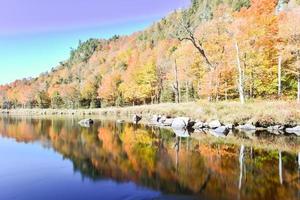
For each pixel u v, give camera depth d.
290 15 34.41
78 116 68.69
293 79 41.94
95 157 18.61
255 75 40.22
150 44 142.75
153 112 48.72
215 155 18.50
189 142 23.42
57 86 133.62
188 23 39.50
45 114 87.88
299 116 27.33
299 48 32.19
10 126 41.47
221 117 31.20
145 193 11.78
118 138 27.00
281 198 11.06
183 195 11.50
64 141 25.81
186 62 49.25
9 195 11.90
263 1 37.91
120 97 85.38
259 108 30.30
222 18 44.34
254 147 20.64
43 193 12.02
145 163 16.72
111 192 11.95
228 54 39.88
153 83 68.44
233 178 13.59
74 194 11.84
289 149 19.75
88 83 107.38
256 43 37.53
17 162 17.58
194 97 61.41
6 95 153.00
